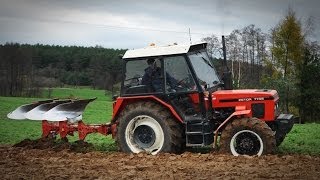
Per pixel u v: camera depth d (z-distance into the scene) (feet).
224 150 35.14
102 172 29.81
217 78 40.57
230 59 224.94
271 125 36.96
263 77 192.03
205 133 36.14
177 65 37.42
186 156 34.81
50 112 43.73
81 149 41.93
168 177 27.71
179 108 37.14
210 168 30.45
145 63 38.29
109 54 378.94
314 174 27.71
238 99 36.81
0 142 61.93
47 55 383.86
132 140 38.19
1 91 300.81
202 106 36.78
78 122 42.14
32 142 43.80
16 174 29.32
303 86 178.60
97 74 356.59
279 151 38.17
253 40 226.38
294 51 179.42
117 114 39.50
